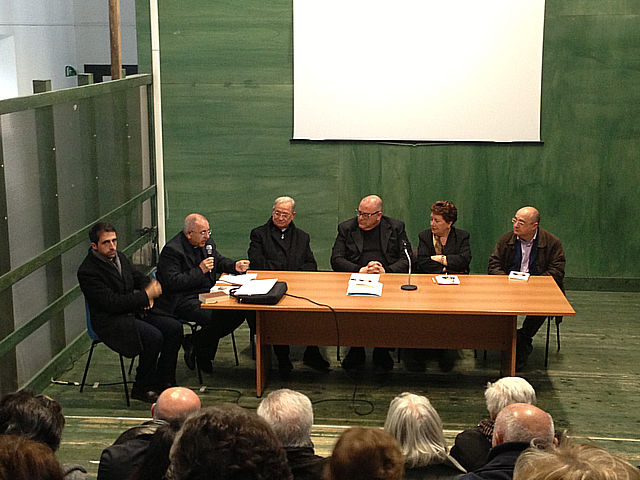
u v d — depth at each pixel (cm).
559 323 630
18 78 701
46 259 525
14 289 490
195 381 546
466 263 583
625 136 705
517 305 496
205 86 723
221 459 156
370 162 726
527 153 713
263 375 531
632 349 600
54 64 759
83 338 598
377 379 548
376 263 563
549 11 688
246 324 658
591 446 136
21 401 256
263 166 736
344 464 204
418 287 533
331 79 711
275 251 588
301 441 277
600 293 727
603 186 716
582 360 580
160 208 749
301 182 736
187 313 546
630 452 445
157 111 732
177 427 289
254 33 709
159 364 526
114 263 514
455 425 482
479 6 688
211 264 548
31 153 507
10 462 167
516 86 700
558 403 514
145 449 296
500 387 348
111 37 667
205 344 549
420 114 712
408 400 304
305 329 534
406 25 695
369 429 214
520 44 693
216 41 714
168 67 722
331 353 596
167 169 742
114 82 641
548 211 724
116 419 487
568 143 710
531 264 579
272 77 716
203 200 746
